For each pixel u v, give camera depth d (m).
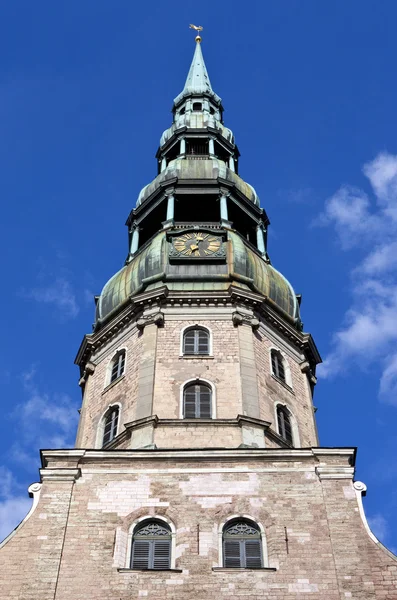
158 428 36.84
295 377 42.59
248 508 32.94
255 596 29.97
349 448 34.69
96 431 39.56
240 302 42.59
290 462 34.50
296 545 31.58
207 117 58.06
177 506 33.03
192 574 30.67
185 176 50.91
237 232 48.22
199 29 70.94
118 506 33.09
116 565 31.06
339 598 29.77
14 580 30.42
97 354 43.94
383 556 30.94
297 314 45.72
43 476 34.03
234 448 34.81
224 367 39.62
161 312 42.03
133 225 50.88
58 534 32.00
